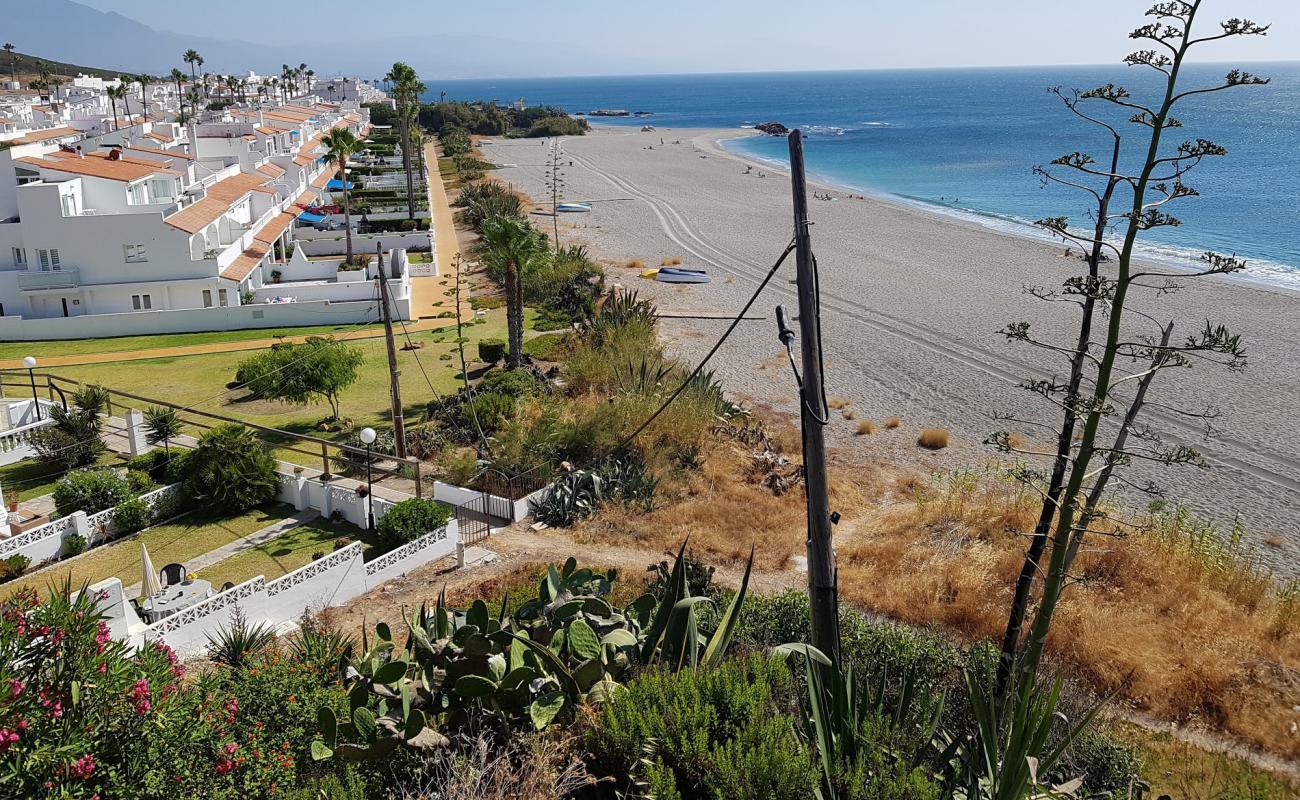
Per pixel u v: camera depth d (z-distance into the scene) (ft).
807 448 34.86
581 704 31.40
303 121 357.41
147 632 59.98
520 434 99.81
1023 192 344.90
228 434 90.94
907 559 77.87
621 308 155.94
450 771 28.12
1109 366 36.70
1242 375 136.98
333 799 28.91
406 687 32.22
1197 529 84.48
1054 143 516.73
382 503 85.97
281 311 166.50
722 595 60.90
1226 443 112.98
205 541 82.43
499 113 636.07
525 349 148.97
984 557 76.59
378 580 74.64
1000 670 41.93
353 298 181.57
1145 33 33.76
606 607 36.45
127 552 80.07
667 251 231.91
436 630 36.88
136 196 178.19
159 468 94.84
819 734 27.84
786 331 36.47
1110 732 50.42
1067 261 220.64
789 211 295.89
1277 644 63.57
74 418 101.76
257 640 60.29
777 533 84.94
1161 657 60.80
